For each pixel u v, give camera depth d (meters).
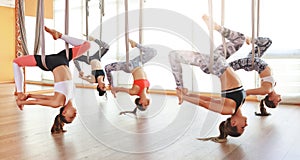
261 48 3.26
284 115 3.48
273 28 4.28
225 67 2.36
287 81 4.23
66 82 2.48
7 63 7.64
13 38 7.69
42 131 2.71
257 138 2.50
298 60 4.16
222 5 2.38
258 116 3.43
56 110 3.76
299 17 4.13
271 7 4.27
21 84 2.48
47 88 5.83
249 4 4.39
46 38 5.30
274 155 2.06
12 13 7.64
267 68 3.29
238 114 2.36
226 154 2.08
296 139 2.46
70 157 2.01
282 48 4.24
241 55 4.24
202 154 2.08
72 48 2.56
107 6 5.58
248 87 4.46
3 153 2.09
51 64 2.45
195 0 4.42
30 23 4.92
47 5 5.26
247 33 4.41
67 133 2.64
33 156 2.03
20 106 2.48
